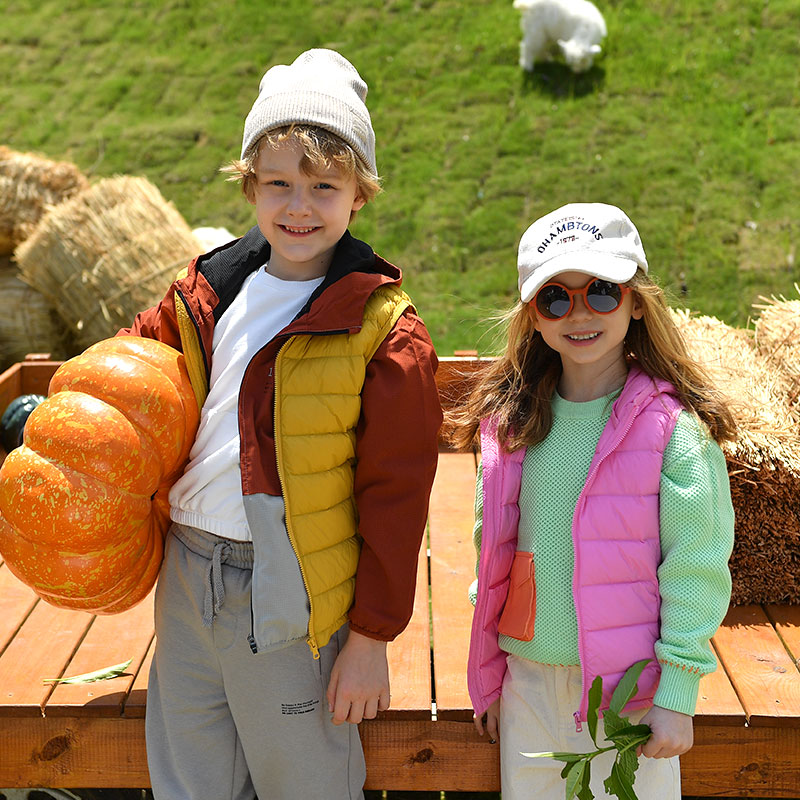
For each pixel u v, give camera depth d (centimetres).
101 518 194
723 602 193
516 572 208
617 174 868
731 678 249
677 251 780
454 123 963
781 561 284
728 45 1015
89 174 945
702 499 192
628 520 195
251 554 199
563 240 201
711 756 236
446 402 379
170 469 207
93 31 1180
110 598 207
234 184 919
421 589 302
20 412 402
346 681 199
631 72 991
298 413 194
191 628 206
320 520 196
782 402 302
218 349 209
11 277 652
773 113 925
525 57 1016
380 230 846
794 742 234
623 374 212
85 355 210
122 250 600
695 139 901
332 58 203
